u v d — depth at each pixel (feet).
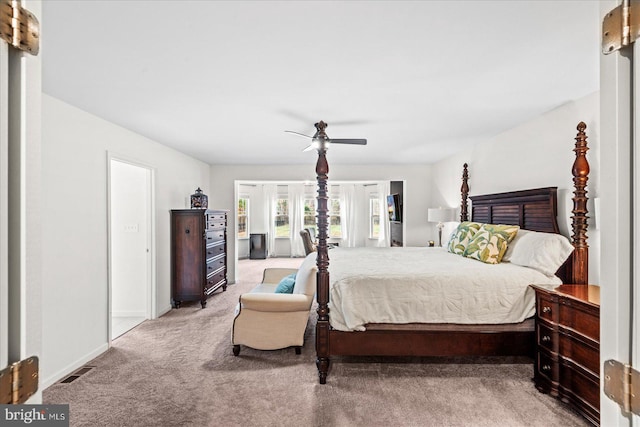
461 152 16.93
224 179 21.03
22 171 2.54
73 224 9.33
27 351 2.60
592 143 8.87
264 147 15.57
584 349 6.82
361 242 31.40
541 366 7.97
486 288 8.59
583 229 8.68
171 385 8.28
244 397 7.72
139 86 8.08
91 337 9.95
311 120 11.16
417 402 7.49
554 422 6.75
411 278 8.70
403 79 7.84
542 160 10.85
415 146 15.71
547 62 7.02
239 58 6.73
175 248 15.42
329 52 6.53
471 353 8.52
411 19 5.43
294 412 7.13
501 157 13.29
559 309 7.49
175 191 16.20
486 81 8.01
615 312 2.57
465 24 5.60
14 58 2.52
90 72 7.26
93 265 10.14
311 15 5.29
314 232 31.55
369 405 7.38
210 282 16.43
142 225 14.05
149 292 13.80
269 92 8.59
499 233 10.84
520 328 8.54
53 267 8.60
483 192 14.78
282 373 8.89
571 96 9.10
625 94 2.50
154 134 12.96
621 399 2.50
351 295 8.54
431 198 21.18
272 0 4.89
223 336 11.72
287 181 21.56
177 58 6.70
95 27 5.52
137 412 7.14
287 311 9.95
